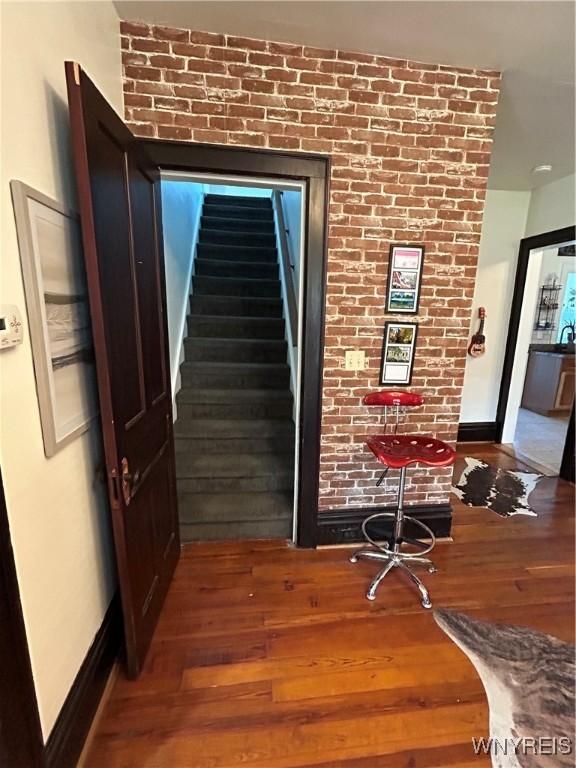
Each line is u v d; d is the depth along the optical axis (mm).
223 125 1866
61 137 1244
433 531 2516
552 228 3678
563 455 3432
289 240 3799
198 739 1337
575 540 2535
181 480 2703
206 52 1790
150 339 1750
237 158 1899
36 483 1095
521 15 1613
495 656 1676
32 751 1044
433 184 2092
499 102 2297
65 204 1268
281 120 1903
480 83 2021
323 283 2098
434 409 2371
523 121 2516
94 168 1180
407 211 2100
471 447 4230
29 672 1035
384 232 2104
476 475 3500
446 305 2246
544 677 1583
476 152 2098
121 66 1748
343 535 2418
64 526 1261
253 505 2627
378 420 2334
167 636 1742
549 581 2148
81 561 1385
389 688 1529
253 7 1604
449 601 1982
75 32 1325
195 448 2959
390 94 1961
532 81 2094
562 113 2410
